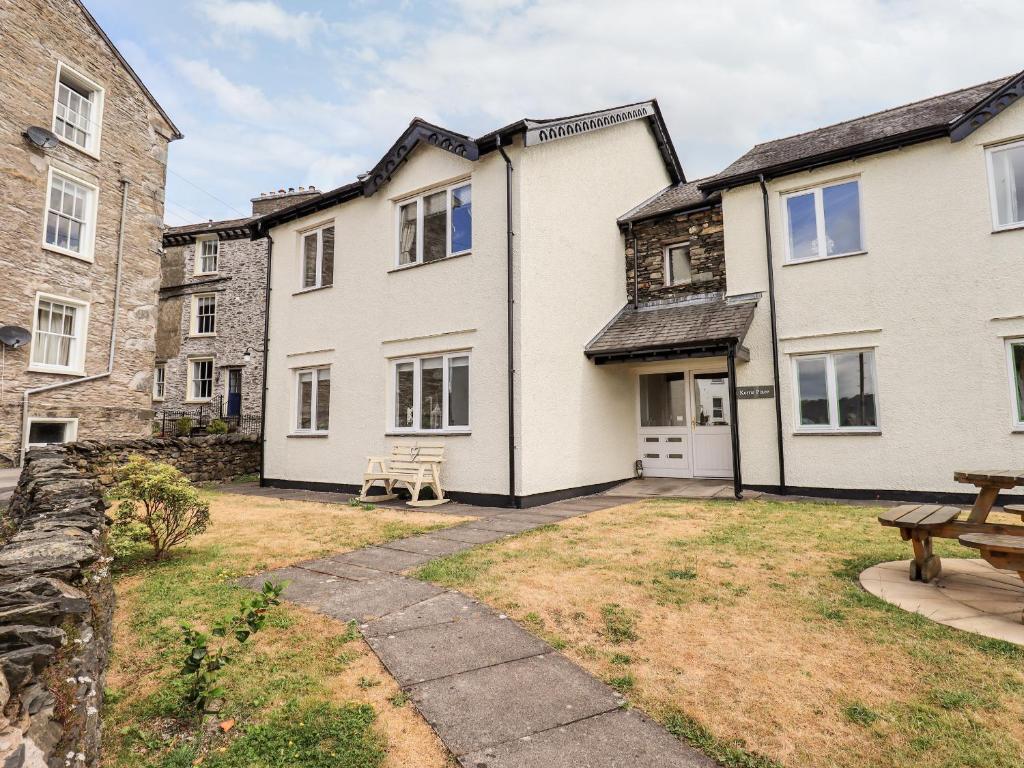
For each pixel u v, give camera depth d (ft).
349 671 10.68
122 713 9.21
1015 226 28.17
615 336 36.04
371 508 30.07
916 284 30.40
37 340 46.44
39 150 46.32
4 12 43.86
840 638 11.63
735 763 7.77
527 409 29.94
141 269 55.36
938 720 8.62
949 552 18.21
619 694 9.67
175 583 16.05
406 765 7.88
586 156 37.19
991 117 28.73
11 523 17.70
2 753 4.70
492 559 18.12
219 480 44.93
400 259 36.70
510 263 30.37
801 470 32.73
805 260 33.63
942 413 29.22
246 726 8.88
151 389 55.77
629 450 39.55
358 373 37.68
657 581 15.52
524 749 8.15
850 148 31.68
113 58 53.42
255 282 72.49
